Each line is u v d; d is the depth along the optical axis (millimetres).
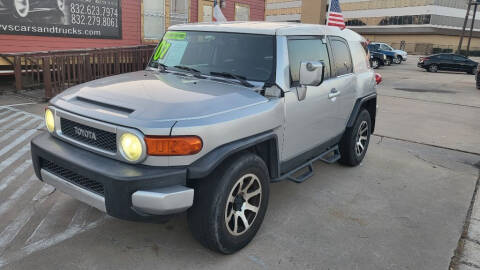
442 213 4156
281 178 3627
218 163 2717
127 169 2602
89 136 2865
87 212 3709
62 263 2924
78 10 11094
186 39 4000
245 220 3143
